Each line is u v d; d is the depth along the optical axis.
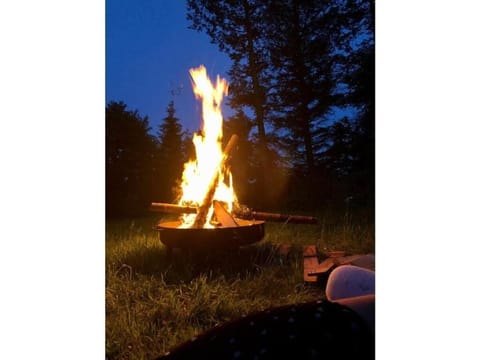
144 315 2.06
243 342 0.80
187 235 2.88
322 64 8.12
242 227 2.89
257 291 2.42
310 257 3.00
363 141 7.20
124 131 7.75
